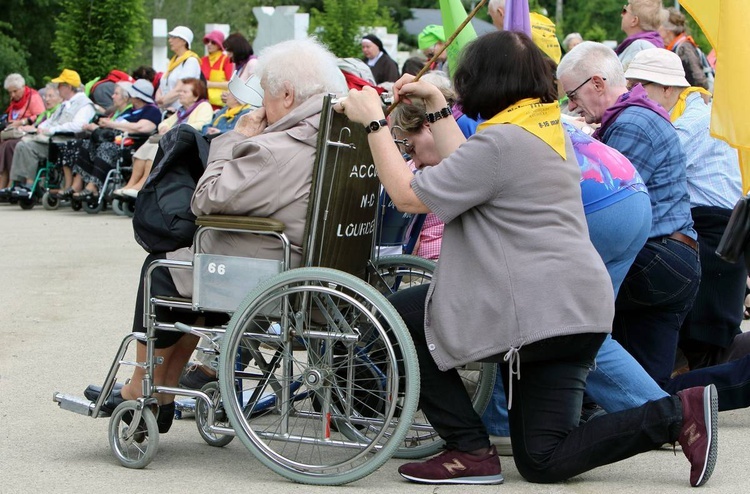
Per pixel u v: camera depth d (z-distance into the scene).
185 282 4.85
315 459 4.88
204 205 4.70
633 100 5.64
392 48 26.03
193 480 4.68
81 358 7.18
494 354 4.32
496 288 4.32
